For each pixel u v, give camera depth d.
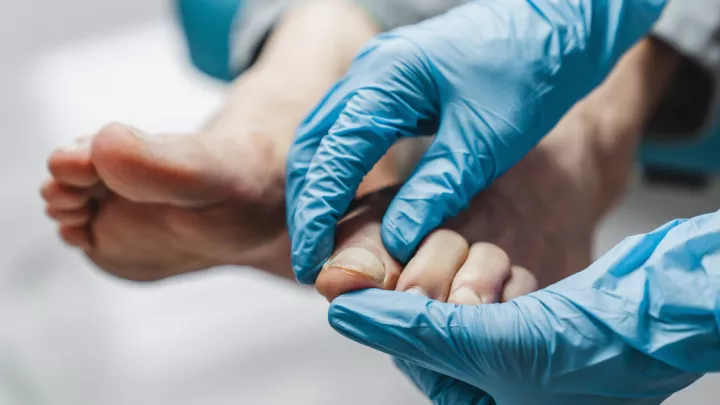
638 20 0.60
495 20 0.59
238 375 0.79
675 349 0.52
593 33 0.59
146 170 0.59
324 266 0.56
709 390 0.78
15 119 1.02
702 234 0.53
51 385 0.79
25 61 1.14
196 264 0.66
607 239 0.87
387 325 0.53
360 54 0.59
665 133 0.79
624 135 0.70
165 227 0.63
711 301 0.52
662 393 0.53
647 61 0.72
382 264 0.56
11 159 0.98
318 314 0.82
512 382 0.53
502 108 0.58
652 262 0.53
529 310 0.53
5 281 0.85
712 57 0.71
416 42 0.58
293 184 0.58
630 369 0.52
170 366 0.79
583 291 0.53
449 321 0.53
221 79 0.95
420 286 0.55
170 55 1.09
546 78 0.58
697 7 0.70
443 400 0.57
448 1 0.75
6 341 0.81
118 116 1.00
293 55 0.70
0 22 1.15
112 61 1.08
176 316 0.82
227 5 0.86
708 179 0.91
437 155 0.58
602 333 0.52
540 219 0.62
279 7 0.77
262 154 0.63
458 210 0.58
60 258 0.86
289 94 0.67
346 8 0.74
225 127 0.65
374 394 0.79
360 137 0.57
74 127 0.99
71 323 0.82
